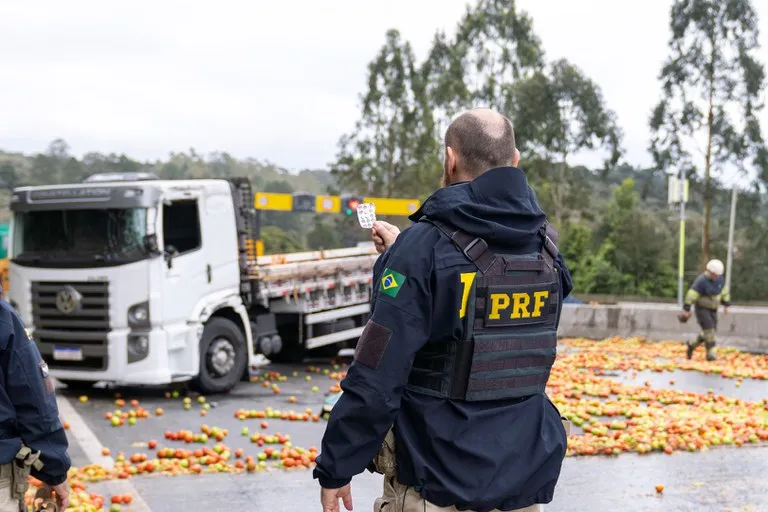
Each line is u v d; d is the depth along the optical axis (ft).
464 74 202.90
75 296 39.45
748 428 34.37
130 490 24.16
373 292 9.95
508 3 205.57
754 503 23.26
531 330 10.13
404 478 9.80
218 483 25.31
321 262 51.55
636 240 207.31
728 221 208.54
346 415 9.29
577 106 206.08
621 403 39.96
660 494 24.20
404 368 9.32
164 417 36.45
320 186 240.73
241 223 44.93
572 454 29.89
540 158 207.21
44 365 11.45
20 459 11.21
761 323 63.77
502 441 9.71
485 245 9.71
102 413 37.06
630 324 70.23
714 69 188.85
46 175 227.20
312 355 57.77
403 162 206.28
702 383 49.01
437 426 9.61
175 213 40.70
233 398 41.91
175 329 39.75
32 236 41.04
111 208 39.09
